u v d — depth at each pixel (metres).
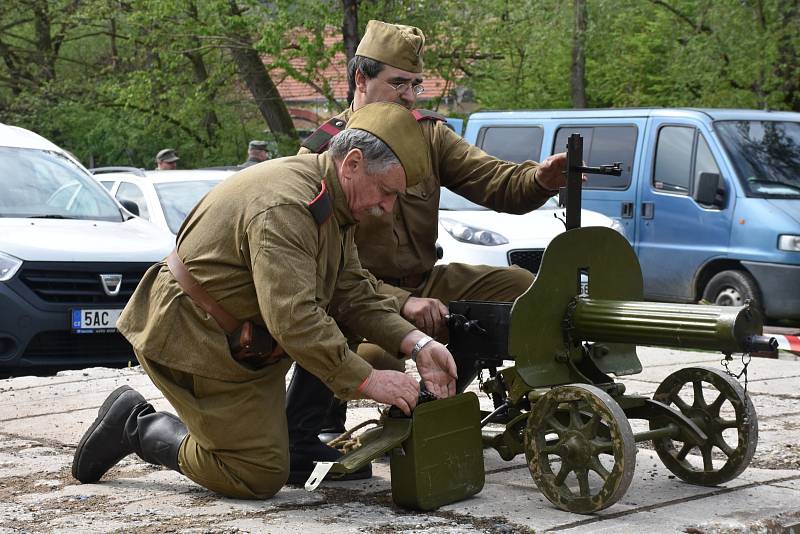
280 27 21.05
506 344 4.41
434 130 5.06
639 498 4.41
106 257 8.84
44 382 7.58
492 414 4.60
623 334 4.31
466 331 4.48
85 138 29.09
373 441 4.19
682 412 4.67
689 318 4.12
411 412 4.19
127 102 26.28
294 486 4.72
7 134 10.23
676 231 12.84
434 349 4.24
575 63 21.59
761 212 12.04
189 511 4.26
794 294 11.83
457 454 4.33
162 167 17.64
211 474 4.39
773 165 12.53
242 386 4.29
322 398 4.73
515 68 24.61
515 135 14.84
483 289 5.00
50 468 5.14
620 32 21.70
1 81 30.75
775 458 5.24
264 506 4.32
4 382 7.59
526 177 4.90
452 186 5.13
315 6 20.77
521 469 5.02
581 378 4.45
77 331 8.66
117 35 28.64
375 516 4.14
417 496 4.17
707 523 3.98
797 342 8.76
